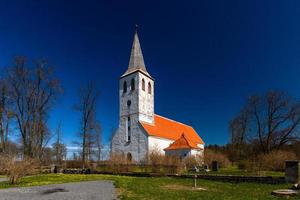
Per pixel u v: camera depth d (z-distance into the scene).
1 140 40.34
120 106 54.53
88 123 46.66
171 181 22.48
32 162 27.62
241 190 16.38
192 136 69.25
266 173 27.44
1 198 14.62
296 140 44.97
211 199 13.16
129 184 20.39
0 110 40.16
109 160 36.31
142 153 48.72
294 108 45.44
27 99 40.78
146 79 55.09
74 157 44.97
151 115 55.19
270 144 47.16
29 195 15.67
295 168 18.53
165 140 53.81
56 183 22.72
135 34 58.47
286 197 13.45
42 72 41.34
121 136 52.84
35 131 41.03
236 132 56.66
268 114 47.53
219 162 43.03
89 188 18.67
